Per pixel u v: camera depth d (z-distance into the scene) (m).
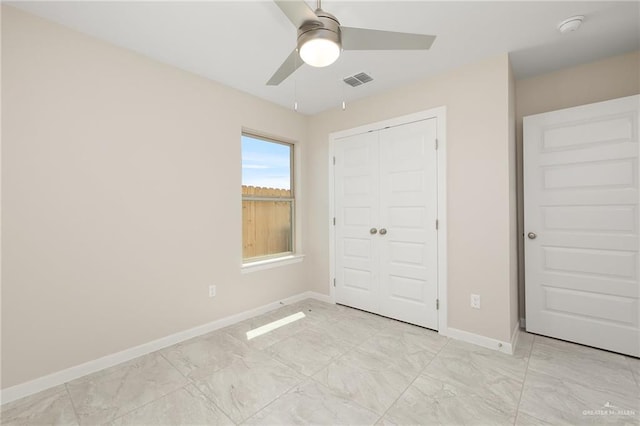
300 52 1.49
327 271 3.63
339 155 3.46
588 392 1.79
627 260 2.21
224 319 2.87
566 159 2.43
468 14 1.86
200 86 2.68
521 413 1.62
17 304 1.77
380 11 1.82
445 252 2.64
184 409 1.67
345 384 1.90
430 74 2.68
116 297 2.17
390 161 3.01
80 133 2.00
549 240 2.53
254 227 3.36
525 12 1.84
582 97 2.53
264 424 1.55
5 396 1.72
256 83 2.85
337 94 3.11
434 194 2.72
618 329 2.25
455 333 2.59
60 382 1.91
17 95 1.76
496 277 2.37
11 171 1.74
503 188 2.33
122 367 2.12
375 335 2.65
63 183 1.93
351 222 3.37
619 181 2.22
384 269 3.09
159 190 2.40
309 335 2.65
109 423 1.57
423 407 1.68
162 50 2.25
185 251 2.58
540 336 2.58
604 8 1.81
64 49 1.93
